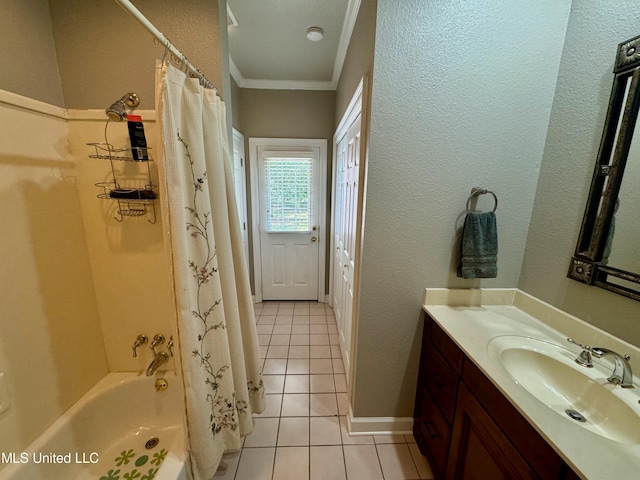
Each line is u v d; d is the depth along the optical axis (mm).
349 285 1937
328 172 2984
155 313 1428
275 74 2607
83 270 1316
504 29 1161
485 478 896
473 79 1193
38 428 1104
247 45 2092
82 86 1217
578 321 1083
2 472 967
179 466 1009
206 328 1088
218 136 1091
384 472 1329
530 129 1252
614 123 962
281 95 2801
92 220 1311
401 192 1281
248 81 2729
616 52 956
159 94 848
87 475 1219
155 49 1209
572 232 1124
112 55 1205
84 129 1229
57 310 1185
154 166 1273
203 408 1048
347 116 1910
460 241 1341
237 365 1254
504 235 1361
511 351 1045
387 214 1300
